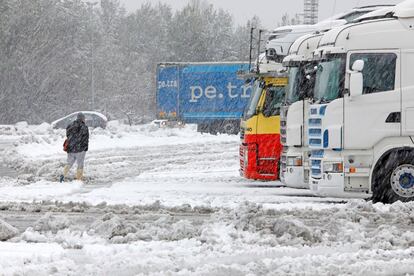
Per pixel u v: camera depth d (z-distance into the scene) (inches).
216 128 2726.4
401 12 811.4
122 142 2165.4
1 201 868.0
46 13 4402.1
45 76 4301.2
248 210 699.4
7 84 4160.9
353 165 807.7
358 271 469.7
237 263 495.5
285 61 935.0
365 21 817.5
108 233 601.6
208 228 605.0
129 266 481.4
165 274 457.7
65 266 482.3
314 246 557.6
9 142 2228.1
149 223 649.0
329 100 808.3
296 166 903.1
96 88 4808.1
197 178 1190.3
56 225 636.1
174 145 2084.2
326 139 807.7
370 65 807.1
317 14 1549.0
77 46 4677.7
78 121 1144.8
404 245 561.0
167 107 2746.1
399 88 804.0
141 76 5128.0
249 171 1030.4
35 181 1146.0
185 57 5285.4
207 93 2723.9
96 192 972.6
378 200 818.2
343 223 636.1
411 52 805.2
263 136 1027.9
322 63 829.2
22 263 493.0
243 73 1091.9
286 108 937.5
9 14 4207.7
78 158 1144.8
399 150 807.1
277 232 599.2
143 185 1075.9
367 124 802.8
